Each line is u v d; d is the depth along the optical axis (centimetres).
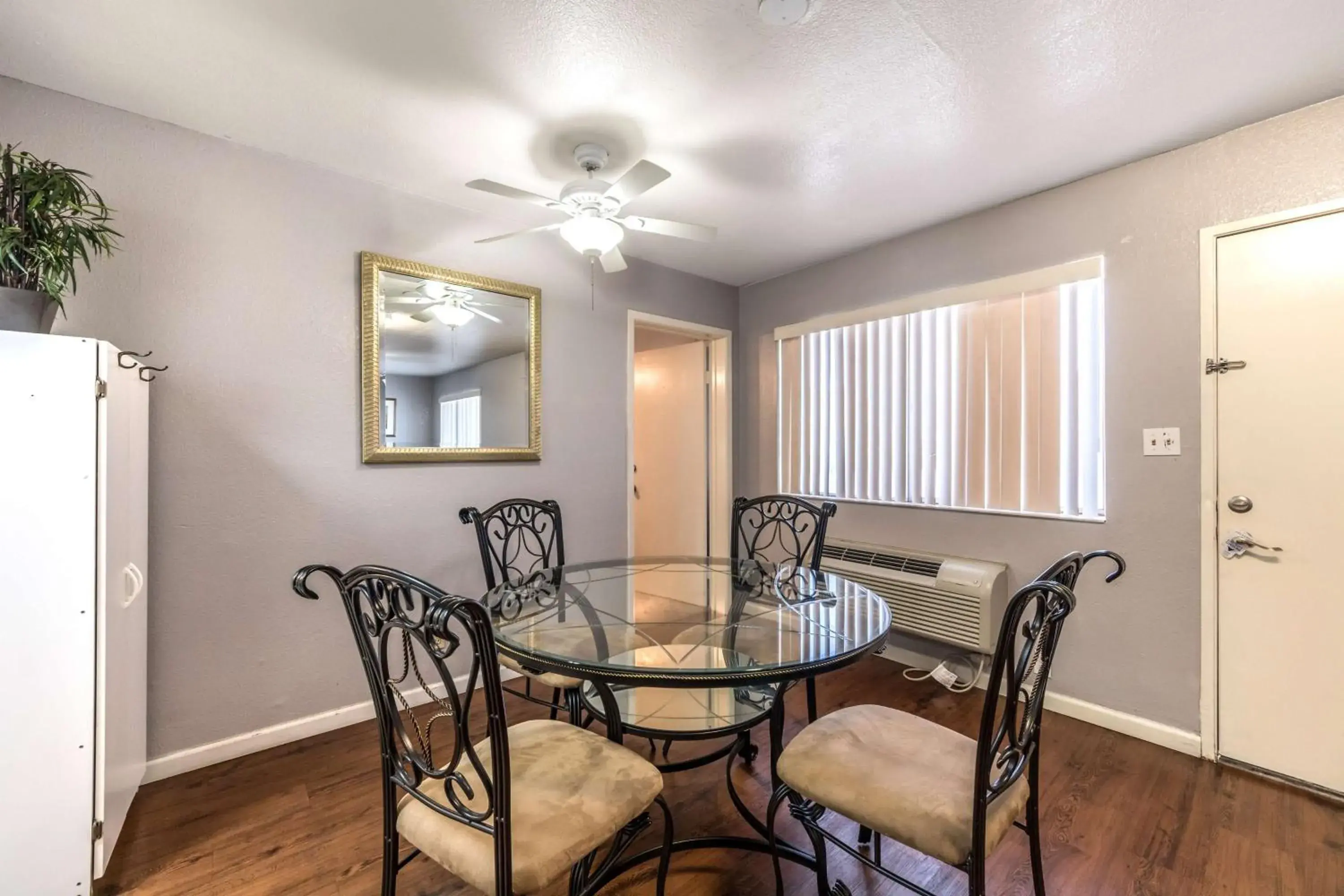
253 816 184
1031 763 136
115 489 157
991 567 273
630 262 349
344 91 187
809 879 163
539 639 167
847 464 346
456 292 273
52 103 186
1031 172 242
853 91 187
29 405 138
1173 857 167
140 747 187
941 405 301
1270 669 205
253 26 157
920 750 141
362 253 245
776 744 170
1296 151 198
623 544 342
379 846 172
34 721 140
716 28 159
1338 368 192
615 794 127
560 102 193
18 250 145
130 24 156
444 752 223
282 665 229
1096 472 249
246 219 219
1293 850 169
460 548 277
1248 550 209
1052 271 255
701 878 162
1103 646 244
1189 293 221
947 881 160
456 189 256
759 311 400
